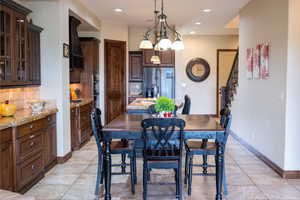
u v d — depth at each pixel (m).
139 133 3.01
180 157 2.88
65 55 4.55
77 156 4.86
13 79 3.49
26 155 3.29
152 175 3.90
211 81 9.41
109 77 7.33
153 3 5.36
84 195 3.24
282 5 3.84
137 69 8.09
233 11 6.05
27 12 3.78
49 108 4.29
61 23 4.38
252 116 5.11
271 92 4.23
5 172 2.84
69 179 3.75
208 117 3.93
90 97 6.54
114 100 7.45
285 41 3.75
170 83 8.06
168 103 3.61
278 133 3.97
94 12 6.17
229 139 6.26
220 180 3.03
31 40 4.05
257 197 3.17
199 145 3.40
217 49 9.35
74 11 4.98
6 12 3.28
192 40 9.34
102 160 3.22
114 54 7.40
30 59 4.02
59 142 4.43
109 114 7.36
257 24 4.86
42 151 3.79
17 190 3.08
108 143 3.04
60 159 4.44
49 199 3.13
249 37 5.33
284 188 3.43
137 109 4.95
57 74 4.38
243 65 5.73
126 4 5.49
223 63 9.38
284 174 3.78
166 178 3.78
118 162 4.52
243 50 5.75
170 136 2.87
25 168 3.28
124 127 3.11
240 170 4.12
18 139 3.09
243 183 3.60
